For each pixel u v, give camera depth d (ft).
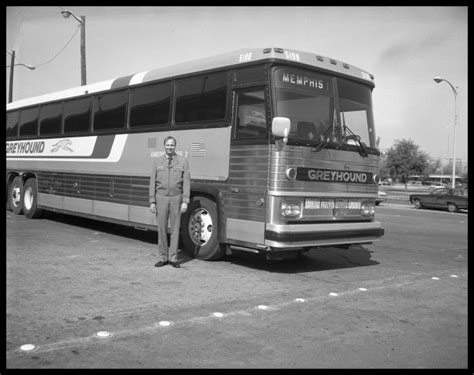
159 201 25.96
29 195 46.16
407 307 20.38
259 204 24.67
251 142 25.23
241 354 14.44
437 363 14.32
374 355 14.79
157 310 18.34
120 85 35.12
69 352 14.05
